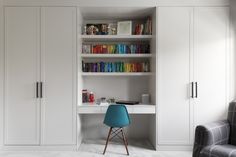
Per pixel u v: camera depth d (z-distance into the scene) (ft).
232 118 8.56
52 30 11.37
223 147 7.43
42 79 11.36
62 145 11.37
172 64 11.37
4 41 11.34
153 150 11.39
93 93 13.42
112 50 12.55
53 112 11.37
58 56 11.38
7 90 11.36
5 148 11.34
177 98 11.39
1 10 11.26
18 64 11.34
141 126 13.52
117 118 10.66
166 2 11.39
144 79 13.51
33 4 11.35
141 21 13.56
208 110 11.40
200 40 11.41
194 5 11.41
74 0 11.37
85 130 13.50
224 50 11.42
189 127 11.37
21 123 11.34
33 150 11.32
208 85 11.41
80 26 12.16
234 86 11.45
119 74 12.32
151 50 12.50
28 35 11.35
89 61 13.39
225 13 11.44
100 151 11.20
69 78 11.40
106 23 13.56
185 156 10.51
